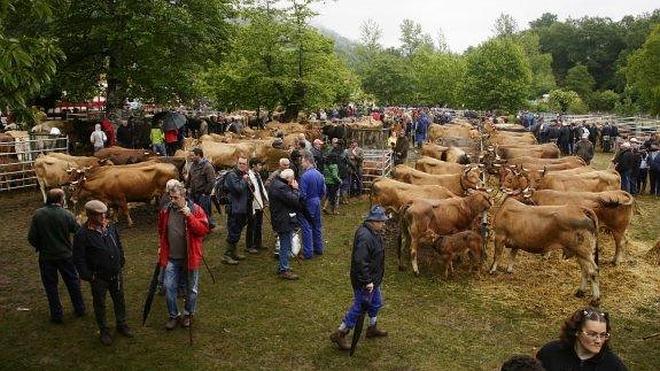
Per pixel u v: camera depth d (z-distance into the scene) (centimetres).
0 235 1141
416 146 2827
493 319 792
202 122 2377
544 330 761
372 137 2056
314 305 827
